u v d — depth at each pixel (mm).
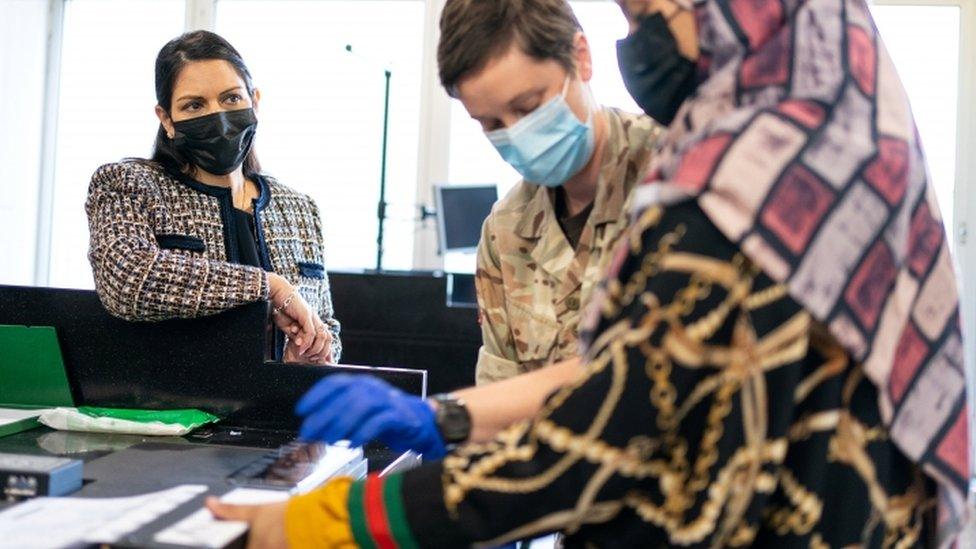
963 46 4680
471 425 1065
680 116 934
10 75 5152
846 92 890
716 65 925
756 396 815
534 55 1125
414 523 860
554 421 844
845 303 825
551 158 1199
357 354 3750
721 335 817
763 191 816
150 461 1326
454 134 5156
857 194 847
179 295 1652
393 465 1550
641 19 967
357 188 5215
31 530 929
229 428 1642
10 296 1745
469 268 5133
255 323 1672
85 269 5473
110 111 5434
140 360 1711
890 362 854
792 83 884
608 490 834
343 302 3764
